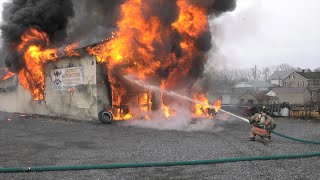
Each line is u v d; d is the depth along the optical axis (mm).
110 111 17266
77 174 6770
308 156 8305
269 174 6641
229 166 7336
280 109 22156
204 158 8047
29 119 19234
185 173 6793
